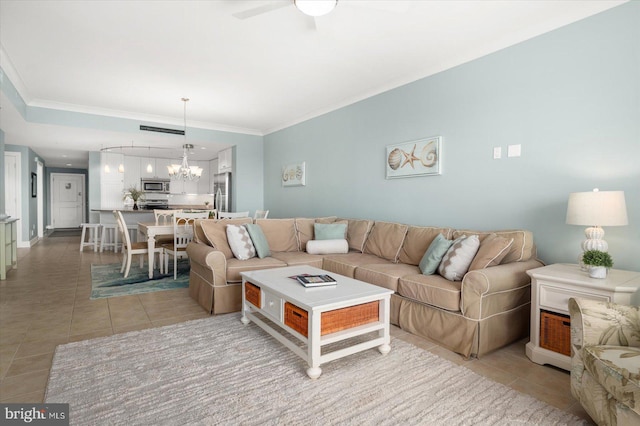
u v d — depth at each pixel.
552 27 2.67
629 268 2.31
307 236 4.29
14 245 4.86
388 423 1.57
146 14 2.60
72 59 3.40
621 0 2.32
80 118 5.16
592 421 1.59
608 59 2.39
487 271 2.25
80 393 1.76
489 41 3.02
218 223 3.66
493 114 3.07
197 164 9.08
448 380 1.95
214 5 2.48
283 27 2.79
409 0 1.96
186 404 1.68
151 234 4.30
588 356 1.47
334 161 5.04
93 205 7.73
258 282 2.49
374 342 2.21
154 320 2.85
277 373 2.00
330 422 1.56
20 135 5.77
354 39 2.98
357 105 4.60
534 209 2.80
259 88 4.28
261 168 6.93
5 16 2.61
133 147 6.97
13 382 1.87
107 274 4.53
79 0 2.41
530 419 1.61
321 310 1.96
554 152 2.67
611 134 2.38
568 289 2.05
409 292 2.63
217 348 2.32
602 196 2.08
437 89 3.56
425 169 3.65
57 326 2.70
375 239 3.72
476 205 3.22
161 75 3.83
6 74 3.58
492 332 2.28
